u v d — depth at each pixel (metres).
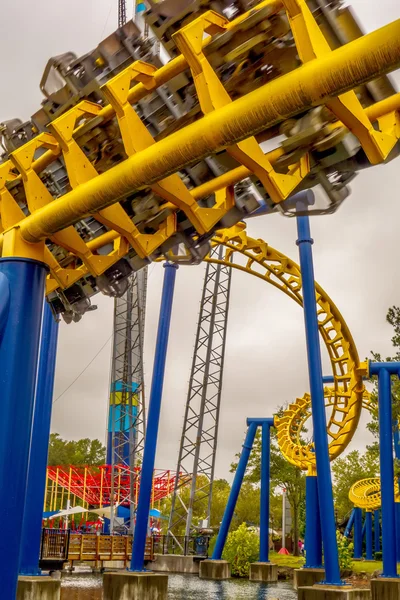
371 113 7.26
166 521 70.44
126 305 50.62
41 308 8.15
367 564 37.56
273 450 53.91
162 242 8.77
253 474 53.88
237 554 36.19
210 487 44.81
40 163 8.70
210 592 26.73
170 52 7.47
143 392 48.03
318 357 21.03
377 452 29.98
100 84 8.14
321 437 20.28
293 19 5.85
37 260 8.16
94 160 8.78
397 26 5.12
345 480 63.59
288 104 5.86
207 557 40.34
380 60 5.27
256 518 70.81
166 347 23.97
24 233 8.09
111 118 8.05
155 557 40.03
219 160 8.15
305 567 28.05
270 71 7.19
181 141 6.61
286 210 8.05
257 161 6.86
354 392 28.92
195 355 45.97
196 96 7.74
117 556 33.31
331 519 19.81
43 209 7.95
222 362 46.16
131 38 7.97
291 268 28.41
